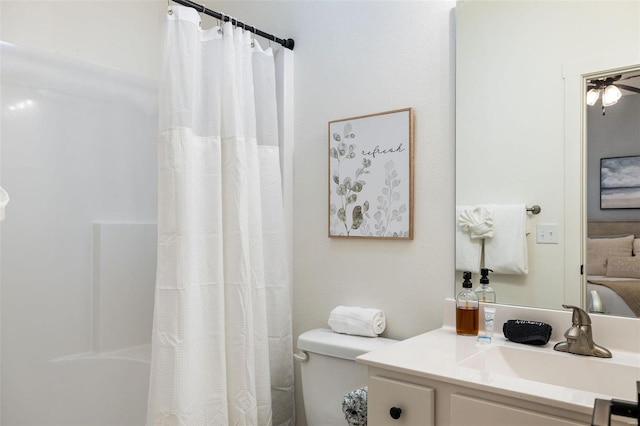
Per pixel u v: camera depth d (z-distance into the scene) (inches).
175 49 66.6
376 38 75.7
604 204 54.8
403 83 72.5
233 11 97.4
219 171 70.0
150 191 94.9
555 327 57.4
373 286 75.3
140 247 92.4
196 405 65.7
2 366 76.1
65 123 83.4
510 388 42.2
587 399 39.3
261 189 80.4
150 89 95.3
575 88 56.9
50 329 80.9
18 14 84.1
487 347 55.6
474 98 64.7
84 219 85.4
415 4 71.5
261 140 80.9
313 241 83.4
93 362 85.0
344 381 68.6
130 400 88.7
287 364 81.4
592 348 51.4
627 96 53.6
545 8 59.2
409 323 71.1
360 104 77.5
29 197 79.3
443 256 67.9
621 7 54.2
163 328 64.7
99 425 84.8
